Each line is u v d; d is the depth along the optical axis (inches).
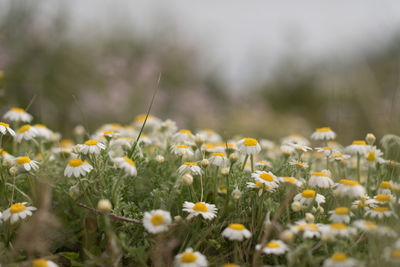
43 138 37.2
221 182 34.6
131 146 34.1
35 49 69.9
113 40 99.3
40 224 30.0
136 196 33.4
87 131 35.6
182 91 93.4
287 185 32.2
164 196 32.5
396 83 37.4
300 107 116.3
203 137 34.8
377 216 31.2
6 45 64.8
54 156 36.2
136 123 39.7
